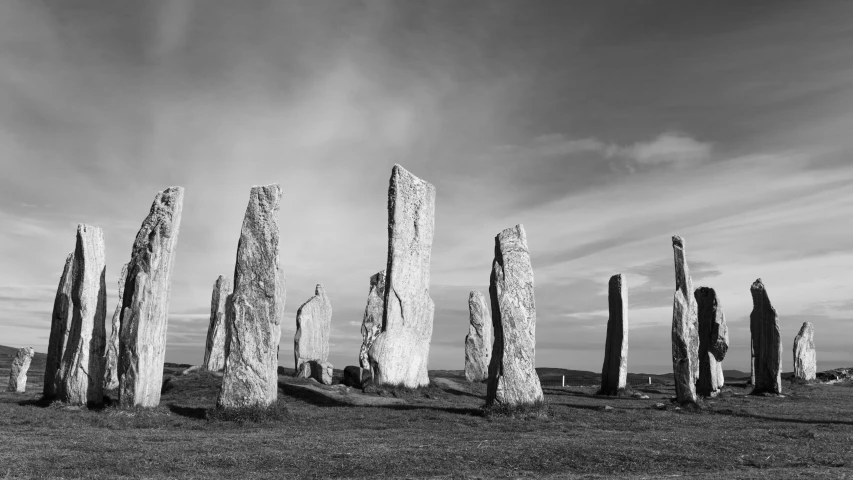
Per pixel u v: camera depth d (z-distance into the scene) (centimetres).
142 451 1462
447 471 1308
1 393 3088
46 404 2408
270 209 2183
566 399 3047
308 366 3353
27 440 1603
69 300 2577
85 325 2358
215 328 3678
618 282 3544
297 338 3734
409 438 1702
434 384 3278
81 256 2391
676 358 2658
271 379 2108
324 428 1933
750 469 1328
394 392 2891
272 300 2134
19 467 1274
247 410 2039
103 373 2398
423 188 3309
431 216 3338
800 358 4234
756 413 2397
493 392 2162
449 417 2116
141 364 2188
